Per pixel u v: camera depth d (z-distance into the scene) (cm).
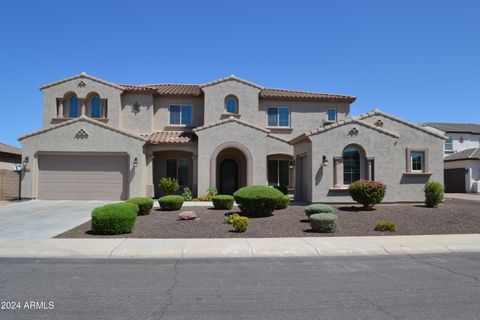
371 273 851
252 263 955
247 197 1659
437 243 1191
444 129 4128
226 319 564
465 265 934
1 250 1061
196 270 877
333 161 2094
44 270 870
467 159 3584
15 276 812
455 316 577
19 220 1622
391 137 2139
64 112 2692
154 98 2795
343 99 2895
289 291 708
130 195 2406
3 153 3105
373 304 633
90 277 807
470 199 2680
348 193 2080
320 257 1033
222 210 1889
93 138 2422
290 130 2862
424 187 2134
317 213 1530
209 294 688
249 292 701
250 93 2767
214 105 2730
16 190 2820
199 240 1212
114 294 685
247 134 2503
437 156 2262
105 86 2670
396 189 2148
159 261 976
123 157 2453
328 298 666
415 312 594
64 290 709
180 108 2819
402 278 806
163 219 1614
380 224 1412
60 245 1123
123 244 1141
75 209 1981
